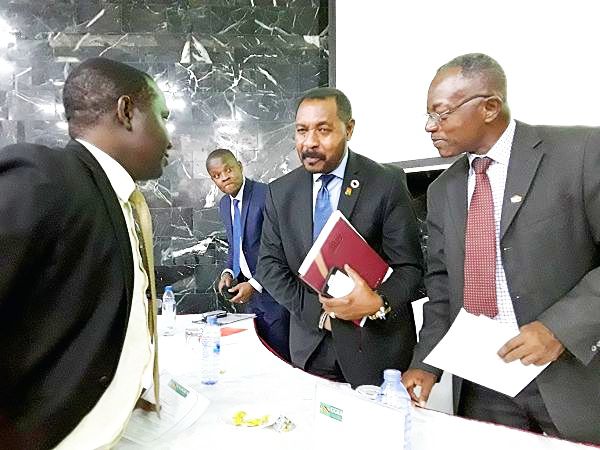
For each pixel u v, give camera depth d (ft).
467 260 4.06
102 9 11.72
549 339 3.30
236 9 12.20
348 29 10.33
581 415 3.66
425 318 4.49
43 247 2.29
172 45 12.00
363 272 4.38
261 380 4.42
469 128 3.81
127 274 2.64
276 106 12.39
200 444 3.17
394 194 4.98
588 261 3.71
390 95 9.21
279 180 5.52
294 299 5.09
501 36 7.03
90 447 2.51
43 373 2.43
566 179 3.66
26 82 11.48
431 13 8.24
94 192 2.56
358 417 2.81
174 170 12.07
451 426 3.34
